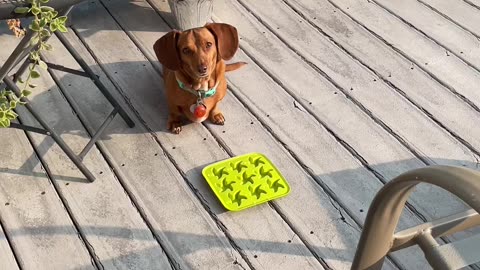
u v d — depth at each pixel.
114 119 1.72
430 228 0.97
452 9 2.11
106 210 1.50
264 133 1.69
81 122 1.71
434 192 1.53
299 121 1.72
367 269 0.99
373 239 0.95
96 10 2.09
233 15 2.08
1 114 1.37
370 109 1.76
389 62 1.91
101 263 1.40
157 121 1.72
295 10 2.10
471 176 0.76
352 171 1.59
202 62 1.50
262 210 1.50
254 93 1.80
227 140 1.67
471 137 1.68
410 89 1.82
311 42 1.98
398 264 1.38
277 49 1.95
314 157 1.63
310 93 1.80
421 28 2.04
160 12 2.09
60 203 1.52
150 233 1.46
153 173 1.59
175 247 1.43
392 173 1.59
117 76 1.86
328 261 1.40
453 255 0.92
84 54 1.93
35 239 1.45
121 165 1.60
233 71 1.86
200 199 1.53
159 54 1.54
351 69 1.89
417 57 1.93
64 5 1.24
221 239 1.44
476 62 1.91
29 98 1.77
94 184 1.56
